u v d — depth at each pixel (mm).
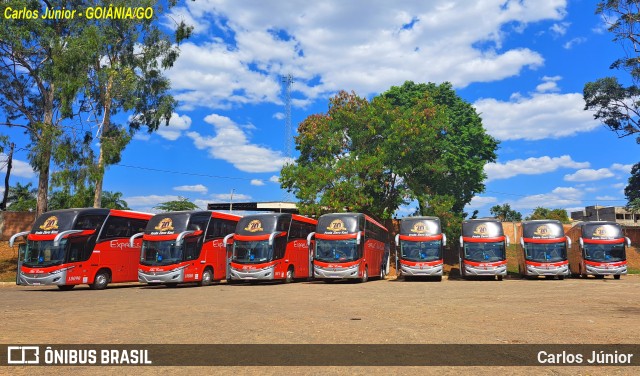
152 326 10859
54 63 33938
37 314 13281
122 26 36844
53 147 33625
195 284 29250
